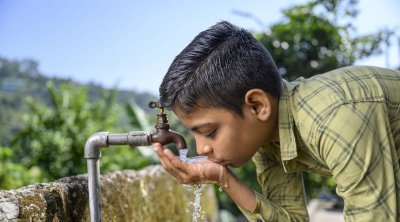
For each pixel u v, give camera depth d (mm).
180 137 1634
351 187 1399
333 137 1408
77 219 1755
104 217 1988
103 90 8508
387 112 1488
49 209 1562
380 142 1430
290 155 1599
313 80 1607
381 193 1388
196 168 1592
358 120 1404
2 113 22312
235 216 7348
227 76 1513
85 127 6848
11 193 1480
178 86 1531
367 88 1500
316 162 1711
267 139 1670
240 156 1611
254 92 1530
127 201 2295
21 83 28188
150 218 2613
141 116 7234
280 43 5758
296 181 1959
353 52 5656
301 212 1940
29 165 6273
